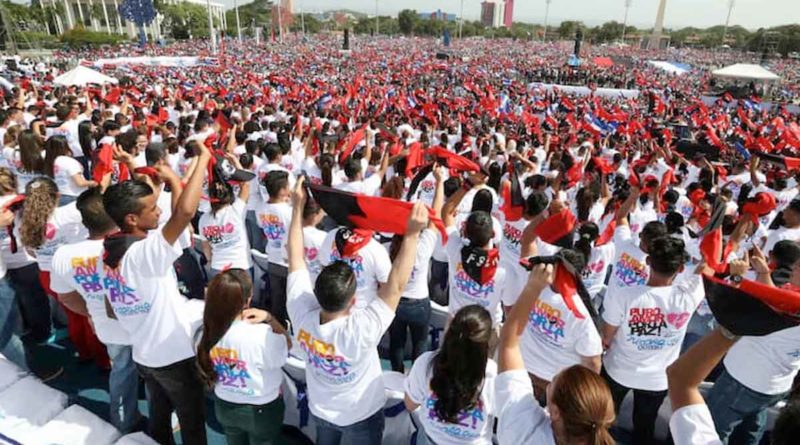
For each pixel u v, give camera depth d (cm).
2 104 1448
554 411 199
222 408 324
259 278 637
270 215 529
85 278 347
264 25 11044
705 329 520
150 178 391
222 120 880
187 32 9288
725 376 365
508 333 237
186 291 618
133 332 325
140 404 451
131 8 6250
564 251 335
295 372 405
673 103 3500
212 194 506
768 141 1584
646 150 1396
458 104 2703
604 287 566
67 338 544
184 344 332
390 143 912
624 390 381
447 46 9606
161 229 289
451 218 459
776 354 332
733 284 207
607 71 5738
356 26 16100
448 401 259
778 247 421
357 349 288
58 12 9031
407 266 285
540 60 7531
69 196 645
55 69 3628
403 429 379
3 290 426
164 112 1351
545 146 1349
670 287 349
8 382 401
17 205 440
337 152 980
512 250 513
